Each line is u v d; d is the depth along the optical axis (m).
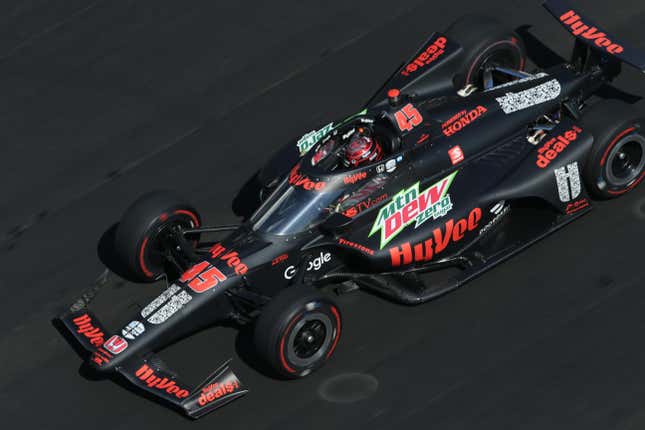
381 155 41.25
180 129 53.25
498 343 38.91
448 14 56.69
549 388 36.94
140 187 50.16
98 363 37.41
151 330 38.09
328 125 43.56
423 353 39.06
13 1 64.12
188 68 57.03
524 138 44.00
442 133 42.28
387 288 40.78
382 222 40.59
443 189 41.75
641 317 38.97
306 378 38.91
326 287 42.53
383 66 54.47
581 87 46.41
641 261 41.25
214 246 40.88
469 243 42.81
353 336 40.19
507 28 49.00
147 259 42.59
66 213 49.44
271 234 39.94
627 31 52.91
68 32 60.97
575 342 38.44
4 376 41.31
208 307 39.06
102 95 56.31
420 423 36.53
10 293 45.41
